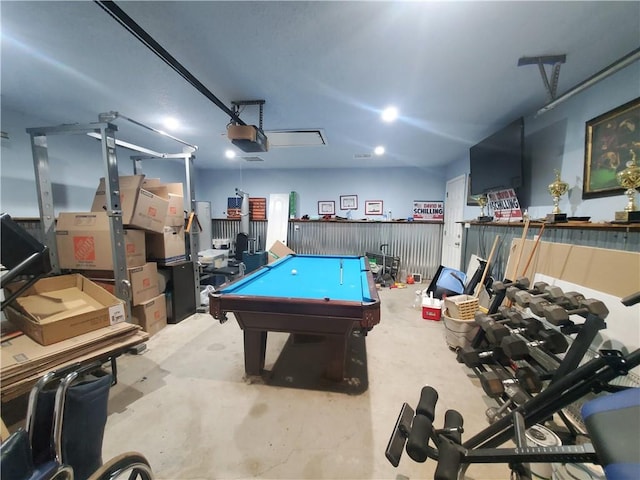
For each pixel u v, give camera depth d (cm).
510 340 162
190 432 149
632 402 68
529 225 227
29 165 272
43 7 130
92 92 223
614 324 148
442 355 238
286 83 206
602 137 180
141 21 140
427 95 225
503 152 272
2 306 117
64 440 98
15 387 131
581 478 103
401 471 128
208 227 561
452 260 482
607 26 139
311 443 142
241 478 123
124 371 209
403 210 559
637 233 151
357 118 279
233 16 136
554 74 179
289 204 589
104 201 269
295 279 242
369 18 136
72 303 184
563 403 97
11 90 219
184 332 285
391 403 174
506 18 134
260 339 200
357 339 271
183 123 298
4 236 108
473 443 113
